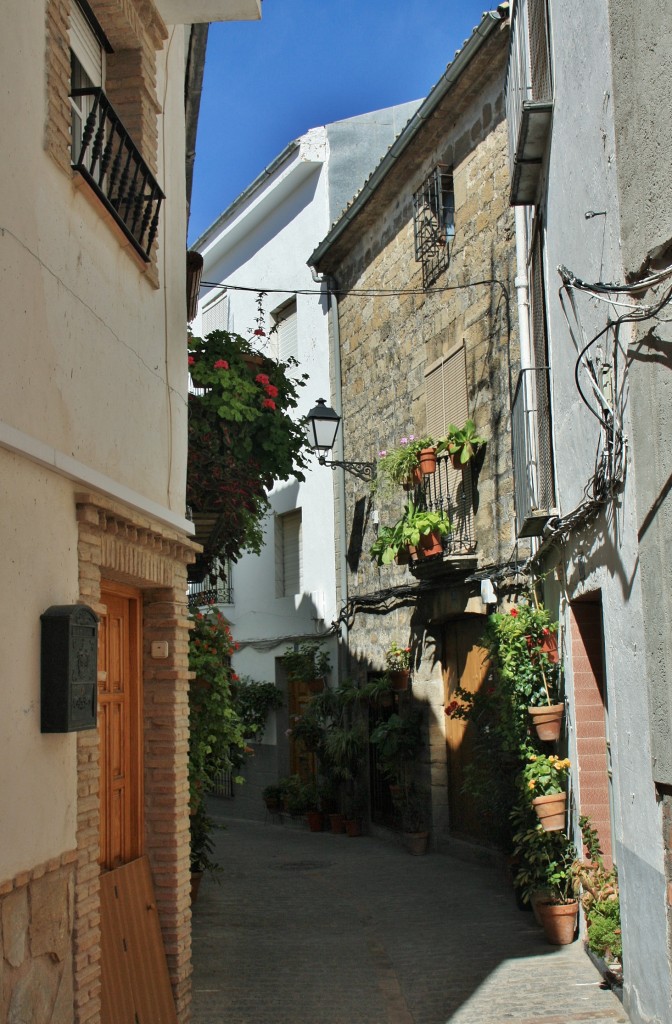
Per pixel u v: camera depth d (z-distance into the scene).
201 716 8.66
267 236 18.59
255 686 17.56
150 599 5.95
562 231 7.04
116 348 5.14
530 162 8.04
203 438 8.31
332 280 16.12
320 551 16.39
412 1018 6.06
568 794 7.97
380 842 13.52
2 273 3.74
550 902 7.68
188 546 6.19
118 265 5.23
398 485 12.91
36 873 3.76
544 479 8.45
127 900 5.19
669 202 4.50
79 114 5.30
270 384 8.78
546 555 8.70
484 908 9.00
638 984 5.46
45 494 4.07
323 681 15.95
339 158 16.78
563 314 7.24
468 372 11.25
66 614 3.95
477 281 11.05
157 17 5.75
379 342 14.21
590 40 5.76
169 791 5.75
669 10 4.46
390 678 13.14
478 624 11.21
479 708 9.24
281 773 17.34
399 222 13.57
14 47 3.95
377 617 14.20
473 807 11.36
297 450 9.08
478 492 10.91
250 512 8.94
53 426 4.23
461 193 11.53
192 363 8.45
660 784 4.81
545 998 6.27
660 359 4.61
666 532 4.59
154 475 5.79
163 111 6.22
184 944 5.73
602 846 7.31
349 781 14.88
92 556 4.55
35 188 4.12
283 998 6.47
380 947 7.73
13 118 3.91
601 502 5.97
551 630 8.40
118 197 5.18
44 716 3.90
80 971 4.17
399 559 11.92
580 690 7.50
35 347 4.05
